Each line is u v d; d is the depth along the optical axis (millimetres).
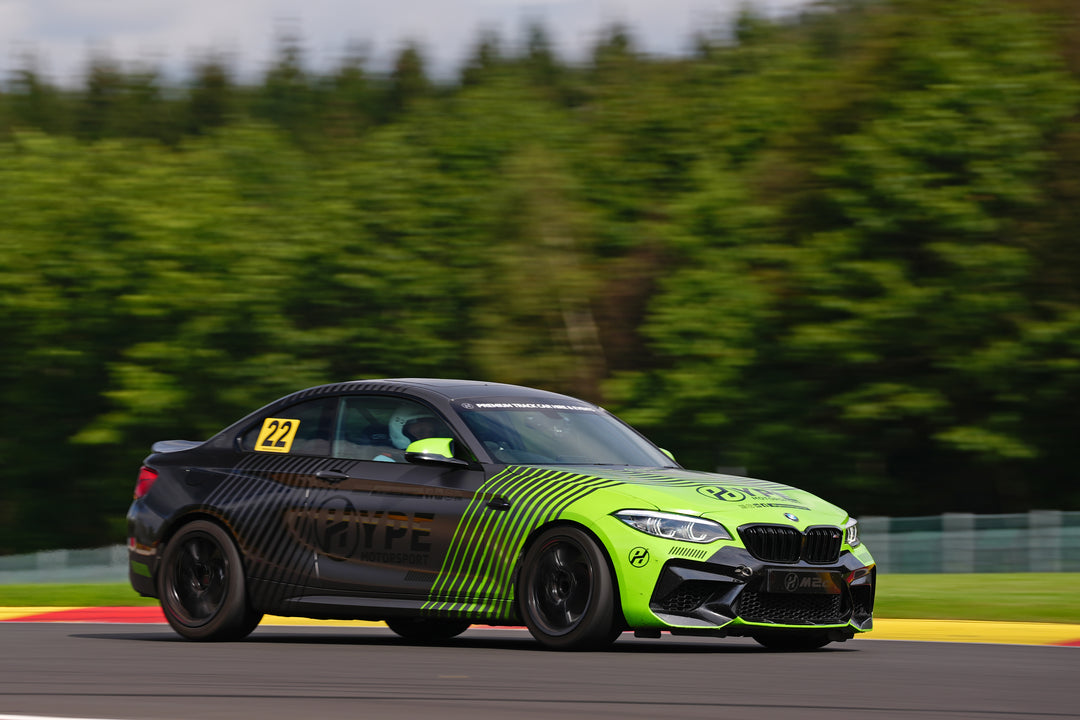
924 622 38938
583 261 129000
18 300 138375
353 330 132750
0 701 21312
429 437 31031
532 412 32281
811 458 120812
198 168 147250
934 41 113125
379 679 24047
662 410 114250
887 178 108750
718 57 149875
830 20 137250
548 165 129125
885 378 116750
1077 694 22672
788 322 115562
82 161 145000
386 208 137000
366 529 30656
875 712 20094
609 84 151500
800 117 121562
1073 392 113125
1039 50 113750
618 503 28219
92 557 76188
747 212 116375
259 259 134375
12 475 154000
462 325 134125
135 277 137625
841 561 29922
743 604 28297
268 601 31625
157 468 33844
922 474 130875
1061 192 114625
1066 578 52844
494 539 29188
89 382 152750
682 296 114250
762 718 19328
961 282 110312
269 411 33406
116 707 20484
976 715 19969
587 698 21422
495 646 30938
